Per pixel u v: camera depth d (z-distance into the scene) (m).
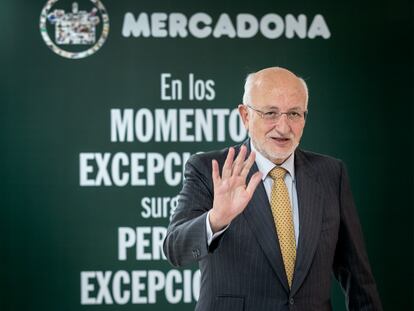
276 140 5.67
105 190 12.88
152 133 12.95
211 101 13.04
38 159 12.78
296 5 13.12
